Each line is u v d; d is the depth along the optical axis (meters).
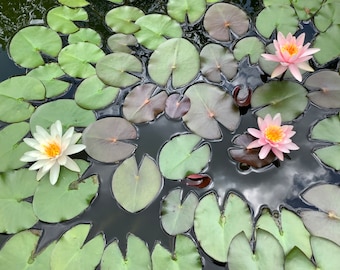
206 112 0.76
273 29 0.89
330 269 0.60
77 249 0.64
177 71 0.82
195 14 0.92
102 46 0.88
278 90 0.79
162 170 0.71
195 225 0.65
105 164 0.72
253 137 0.74
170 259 0.63
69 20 0.92
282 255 0.60
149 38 0.88
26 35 0.89
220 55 0.84
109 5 0.96
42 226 0.66
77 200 0.68
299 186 0.70
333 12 0.90
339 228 0.64
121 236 0.66
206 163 0.72
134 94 0.79
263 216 0.66
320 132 0.74
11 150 0.73
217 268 0.62
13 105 0.79
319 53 0.84
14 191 0.69
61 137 0.71
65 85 0.82
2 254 0.63
